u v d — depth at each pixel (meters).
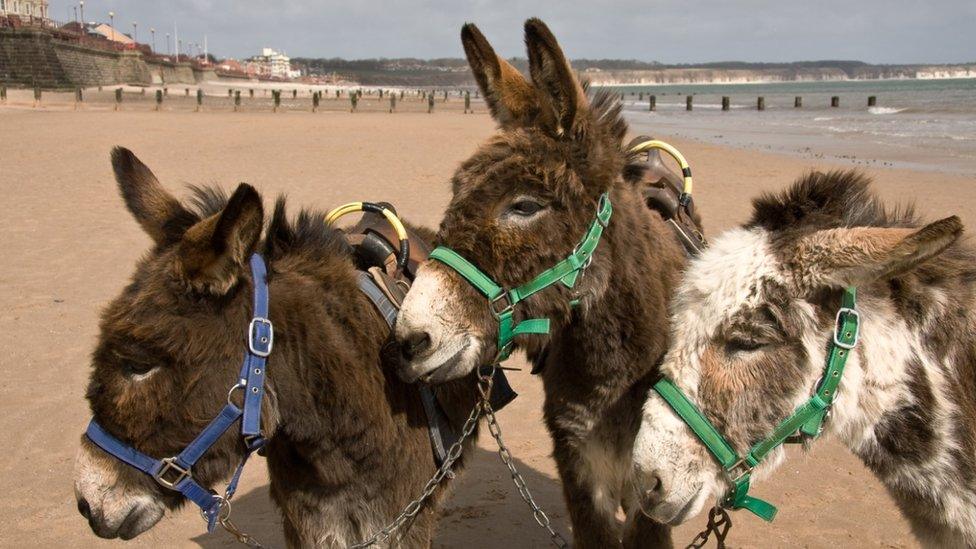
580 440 3.45
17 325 7.41
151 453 2.54
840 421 2.66
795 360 2.55
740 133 29.59
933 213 11.51
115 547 4.30
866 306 2.64
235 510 4.80
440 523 4.63
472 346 2.91
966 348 2.79
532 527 4.61
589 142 3.03
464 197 2.93
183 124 31.05
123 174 2.94
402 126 32.22
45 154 19.55
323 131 28.53
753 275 2.54
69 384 6.21
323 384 2.79
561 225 2.97
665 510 2.62
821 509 4.67
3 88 47.84
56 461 5.12
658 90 156.75
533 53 3.03
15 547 4.25
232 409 2.57
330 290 2.99
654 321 3.31
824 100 70.12
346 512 2.98
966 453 2.74
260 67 183.00
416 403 3.16
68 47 70.88
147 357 2.47
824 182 2.73
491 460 5.42
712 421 2.57
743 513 4.68
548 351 3.62
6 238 10.67
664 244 3.67
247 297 2.66
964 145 22.48
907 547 4.27
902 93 83.88
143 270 2.64
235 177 15.80
